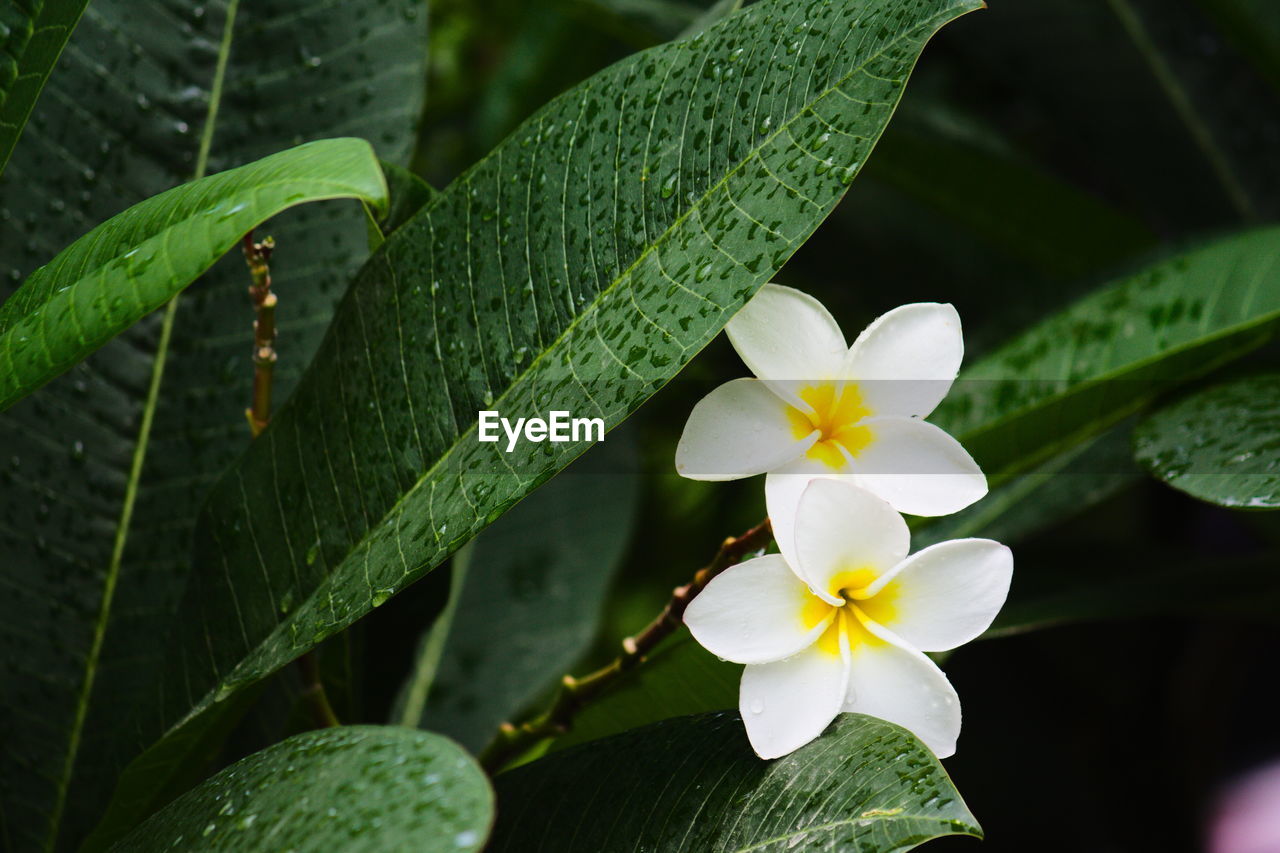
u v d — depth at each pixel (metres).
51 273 0.89
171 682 0.94
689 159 0.90
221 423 1.01
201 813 0.87
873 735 0.88
